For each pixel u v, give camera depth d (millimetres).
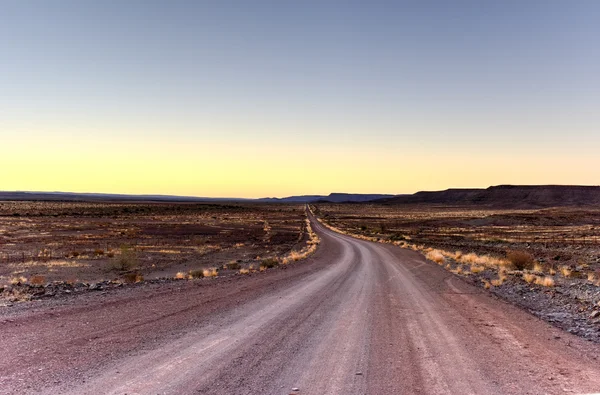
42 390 5531
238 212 163000
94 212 117250
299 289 15992
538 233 76625
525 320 11172
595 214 131500
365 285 17609
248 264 30000
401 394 5688
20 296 14273
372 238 65812
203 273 22625
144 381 5926
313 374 6406
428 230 92312
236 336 8602
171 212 137750
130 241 48688
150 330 8953
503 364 7148
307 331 9188
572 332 10102
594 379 6480
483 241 58812
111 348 7539
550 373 6727
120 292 14812
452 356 7551
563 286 18969
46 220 84188
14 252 36719
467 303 13664
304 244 52750
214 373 6328
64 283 19469
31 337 8242
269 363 6887
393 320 10609
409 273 23062
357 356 7414
